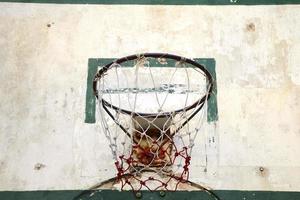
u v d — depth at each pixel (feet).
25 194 13.69
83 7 15.99
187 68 14.88
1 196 13.65
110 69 14.65
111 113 14.11
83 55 15.34
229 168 13.91
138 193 13.61
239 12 15.90
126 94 14.24
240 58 15.25
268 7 15.97
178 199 13.53
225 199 13.53
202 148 14.06
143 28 15.69
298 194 13.62
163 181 13.69
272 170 13.91
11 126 14.48
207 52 15.31
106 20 15.83
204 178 13.76
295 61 15.24
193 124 14.25
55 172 13.92
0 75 15.14
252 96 14.76
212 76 14.96
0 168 13.98
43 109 14.67
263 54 15.31
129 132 13.97
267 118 14.51
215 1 16.01
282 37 15.56
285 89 14.88
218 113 14.49
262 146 14.17
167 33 15.58
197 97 14.23
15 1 16.07
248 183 13.74
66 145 14.21
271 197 13.58
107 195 13.62
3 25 15.81
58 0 16.03
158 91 14.37
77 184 13.76
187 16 15.83
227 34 15.58
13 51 15.47
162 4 16.01
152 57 14.14
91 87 14.89
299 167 13.96
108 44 15.47
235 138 14.23
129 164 13.64
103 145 14.14
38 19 15.88
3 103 14.76
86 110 14.57
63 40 15.58
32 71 15.19
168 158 13.70
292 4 15.99
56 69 15.19
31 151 14.17
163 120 13.46
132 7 15.99
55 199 13.62
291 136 14.30
